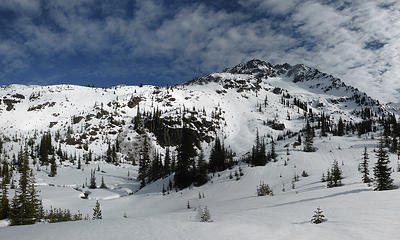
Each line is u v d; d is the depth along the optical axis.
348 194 32.03
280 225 17.94
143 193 106.62
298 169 92.38
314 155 112.06
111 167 181.50
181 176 99.50
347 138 148.12
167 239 15.38
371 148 117.69
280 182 80.88
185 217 26.19
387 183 46.25
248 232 16.16
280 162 102.56
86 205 91.94
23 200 44.47
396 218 16.91
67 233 18.34
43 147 177.75
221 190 82.75
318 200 30.53
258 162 106.06
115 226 20.17
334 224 17.14
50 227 21.53
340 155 111.81
